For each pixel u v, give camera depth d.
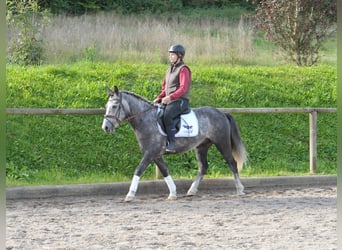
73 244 8.35
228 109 13.33
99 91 16.08
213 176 13.61
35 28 19.19
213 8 31.25
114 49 20.45
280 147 15.37
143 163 11.68
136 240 8.56
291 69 19.27
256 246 8.20
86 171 13.63
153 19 25.28
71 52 19.92
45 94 15.72
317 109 13.99
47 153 13.86
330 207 10.97
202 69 18.36
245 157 12.50
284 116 16.38
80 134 14.52
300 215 10.26
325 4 21.03
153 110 11.80
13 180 12.65
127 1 29.64
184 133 11.83
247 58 20.97
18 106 15.00
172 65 12.02
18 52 18.84
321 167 14.68
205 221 9.81
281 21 21.19
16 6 19.28
